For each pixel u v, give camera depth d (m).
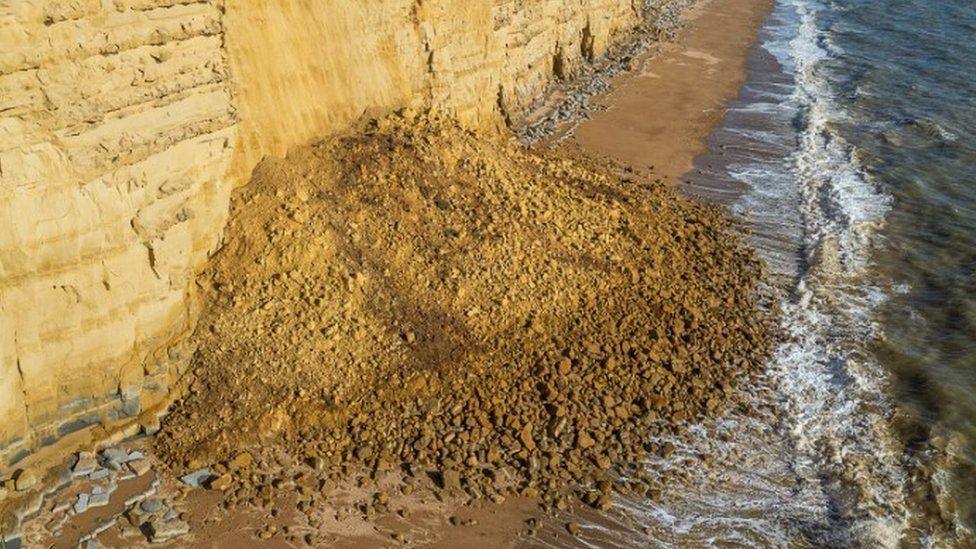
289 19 15.20
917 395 15.56
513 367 14.40
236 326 13.47
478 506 12.39
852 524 12.84
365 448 12.80
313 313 13.87
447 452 12.99
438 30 19.38
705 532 12.58
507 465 13.05
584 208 18.31
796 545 12.52
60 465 11.75
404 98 18.19
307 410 12.96
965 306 18.05
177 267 12.93
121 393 12.23
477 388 13.90
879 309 18.11
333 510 11.98
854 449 14.28
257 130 14.80
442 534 11.91
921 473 13.78
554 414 13.79
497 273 15.51
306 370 13.31
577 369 14.70
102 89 11.48
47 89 10.78
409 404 13.47
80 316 11.63
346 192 15.43
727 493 13.27
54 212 11.14
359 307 14.26
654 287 17.14
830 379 15.91
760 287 18.56
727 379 15.53
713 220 20.98
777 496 13.31
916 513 13.10
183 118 12.90
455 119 19.52
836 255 20.00
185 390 12.95
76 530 11.09
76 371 11.74
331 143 16.08
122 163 11.84
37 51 10.59
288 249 14.28
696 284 17.81
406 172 16.16
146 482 11.87
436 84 19.56
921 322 17.66
